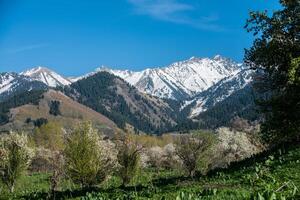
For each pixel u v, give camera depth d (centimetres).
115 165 4369
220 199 2136
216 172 3700
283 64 4288
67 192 4053
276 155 3612
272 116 4347
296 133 4231
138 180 5472
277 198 1603
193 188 2858
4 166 4597
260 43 4328
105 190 3872
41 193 4334
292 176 2695
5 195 4288
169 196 2669
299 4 4184
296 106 4169
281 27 4219
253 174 2994
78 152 4050
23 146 4675
